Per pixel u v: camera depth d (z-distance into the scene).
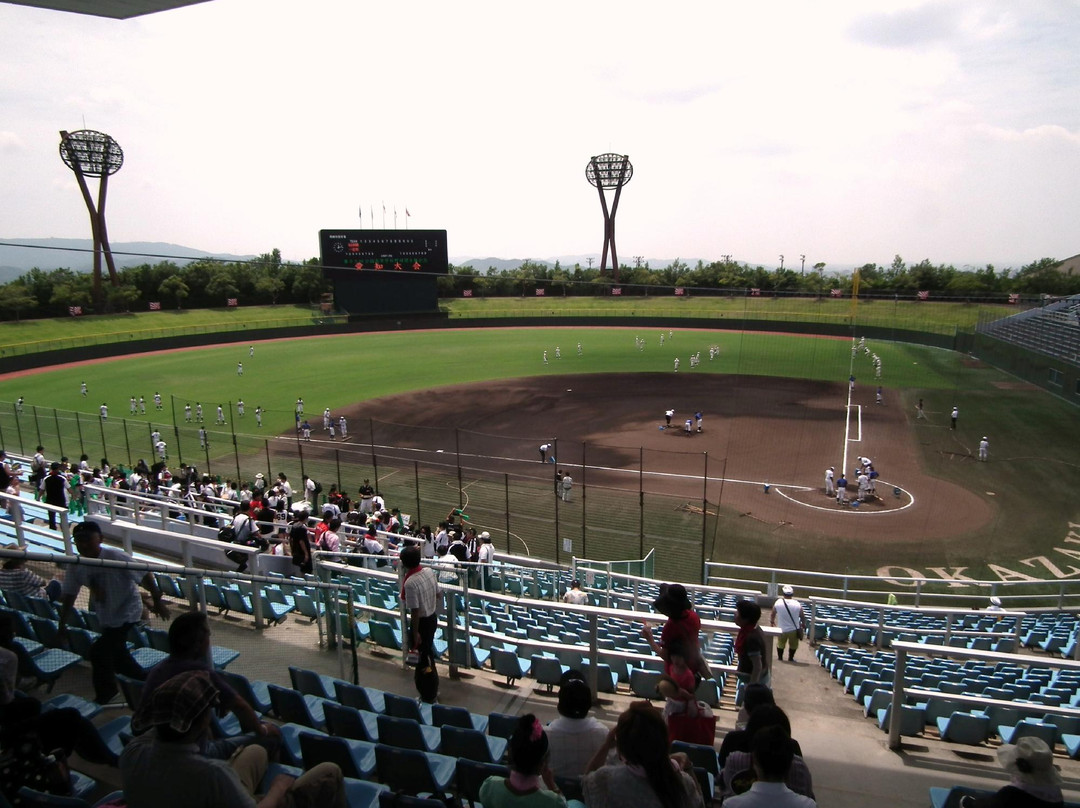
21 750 5.34
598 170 121.25
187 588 10.97
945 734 8.81
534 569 20.31
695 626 7.53
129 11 12.32
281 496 25.28
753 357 70.19
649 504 31.19
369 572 11.63
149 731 4.36
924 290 94.75
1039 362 52.03
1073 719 9.10
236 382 60.88
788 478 35.31
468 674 10.53
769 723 5.70
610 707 9.57
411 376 63.00
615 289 116.81
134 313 94.69
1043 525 29.05
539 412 49.91
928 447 40.50
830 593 23.69
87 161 93.31
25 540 15.11
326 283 106.44
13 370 66.94
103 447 35.75
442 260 95.50
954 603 22.92
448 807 6.55
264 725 5.85
